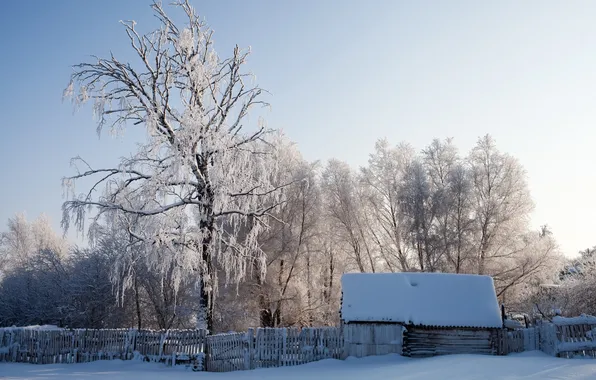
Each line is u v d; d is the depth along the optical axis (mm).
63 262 43406
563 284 32688
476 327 17641
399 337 17219
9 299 41750
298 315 32500
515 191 35781
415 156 39531
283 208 31594
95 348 19656
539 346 17562
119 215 20234
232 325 33312
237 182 21484
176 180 19656
